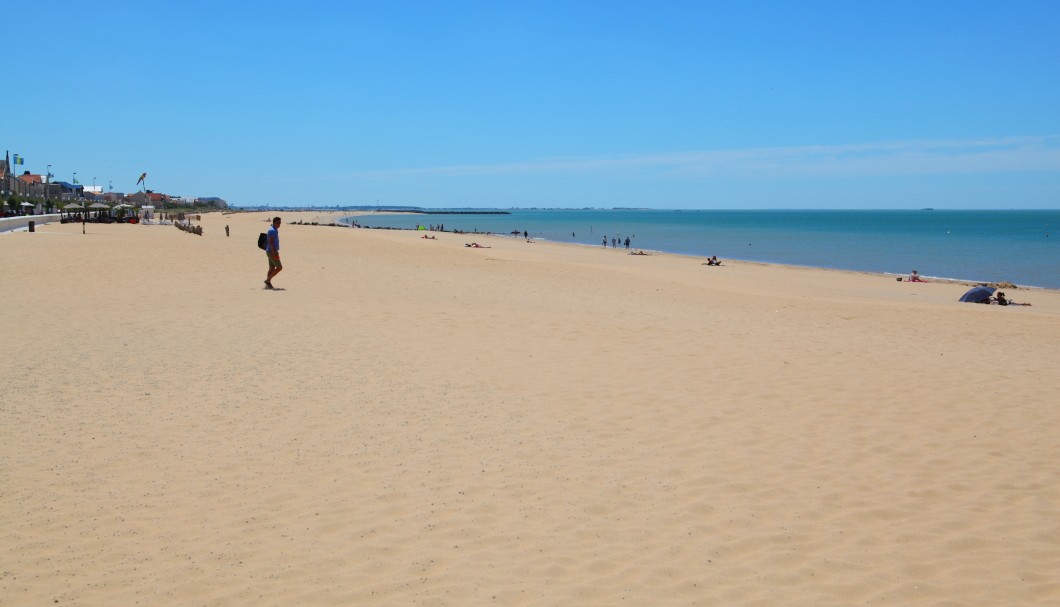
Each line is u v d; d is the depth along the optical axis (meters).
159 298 17.16
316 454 7.35
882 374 11.16
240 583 4.99
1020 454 7.70
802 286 33.41
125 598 4.77
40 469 6.78
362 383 9.95
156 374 10.11
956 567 5.34
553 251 57.44
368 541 5.62
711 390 10.03
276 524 5.87
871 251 68.25
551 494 6.53
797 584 5.08
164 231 52.22
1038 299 30.80
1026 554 5.54
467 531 5.81
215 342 12.23
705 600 4.86
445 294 19.97
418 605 4.75
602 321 15.53
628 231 125.50
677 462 7.35
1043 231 119.31
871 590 5.02
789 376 10.91
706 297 22.94
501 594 4.89
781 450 7.74
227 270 24.19
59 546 5.43
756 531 5.89
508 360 11.54
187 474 6.79
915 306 21.77
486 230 131.62
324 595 4.86
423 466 7.12
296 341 12.47
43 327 13.19
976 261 55.97
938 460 7.51
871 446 7.90
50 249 28.66
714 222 194.00
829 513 6.25
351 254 35.59
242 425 8.13
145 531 5.70
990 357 12.87
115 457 7.13
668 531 5.87
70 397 8.95
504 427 8.30
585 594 4.91
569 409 9.02
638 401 9.42
